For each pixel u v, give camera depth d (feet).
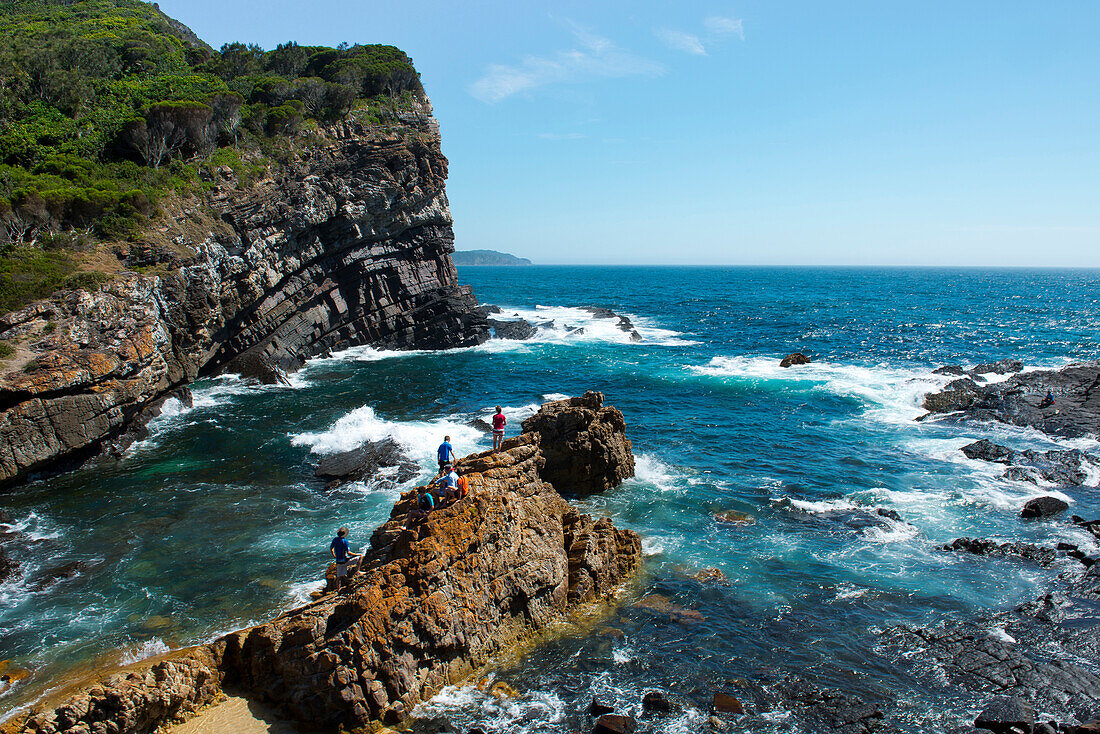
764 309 340.80
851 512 81.25
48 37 209.56
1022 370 154.30
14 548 71.87
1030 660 51.60
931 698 47.88
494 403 136.87
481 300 395.75
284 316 171.63
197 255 138.72
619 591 62.90
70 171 137.59
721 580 64.85
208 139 164.55
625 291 493.36
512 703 47.60
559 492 84.64
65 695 47.83
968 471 95.35
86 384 96.22
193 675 46.09
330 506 83.05
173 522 78.38
